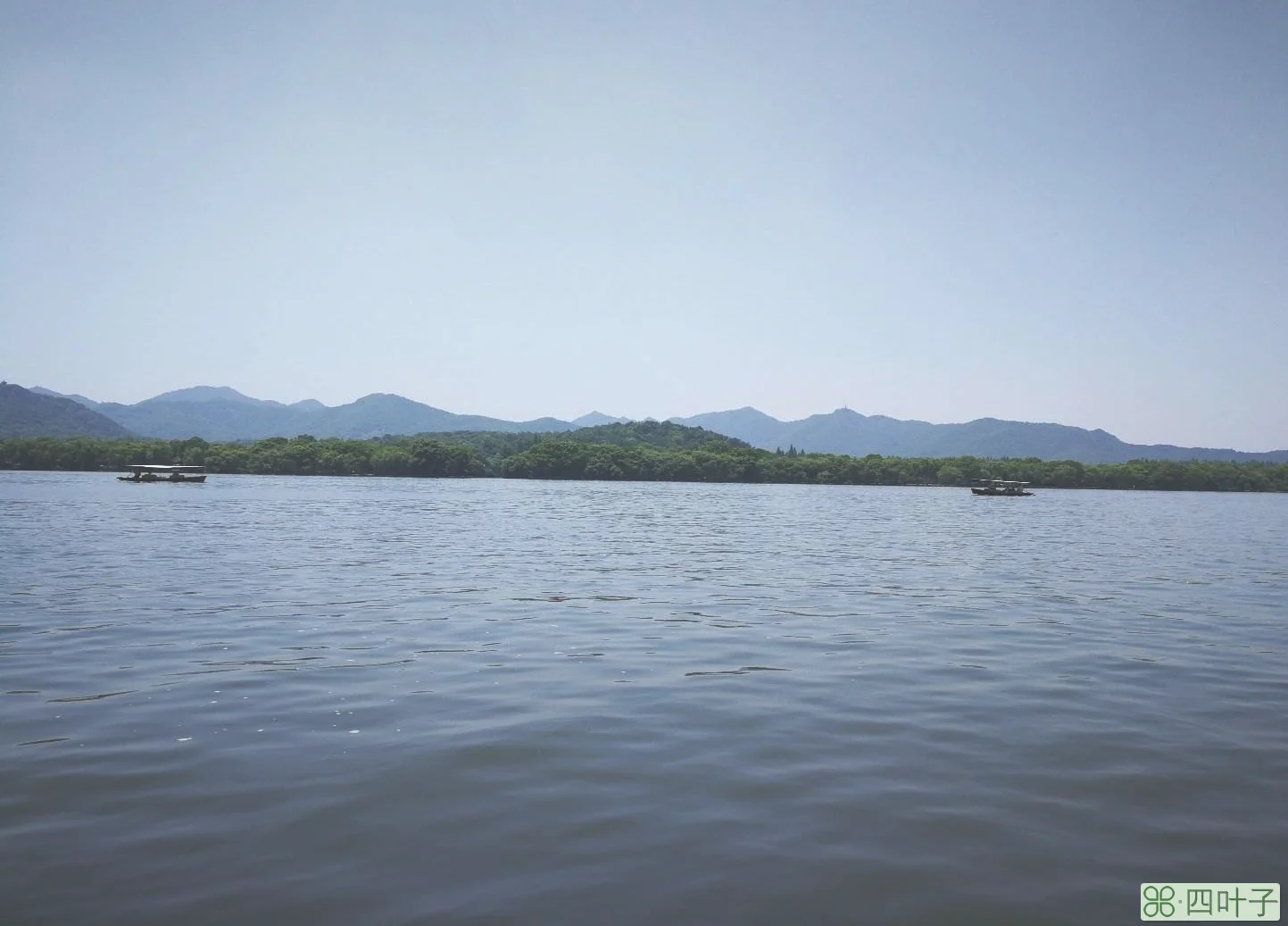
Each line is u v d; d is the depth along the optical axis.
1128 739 11.84
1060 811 9.33
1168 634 20.00
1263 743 11.73
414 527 53.22
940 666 16.30
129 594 23.88
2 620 19.80
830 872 7.87
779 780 10.13
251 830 8.55
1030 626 20.89
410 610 21.81
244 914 6.97
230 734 11.52
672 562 35.00
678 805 9.32
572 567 32.44
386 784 9.80
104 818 8.78
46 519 52.94
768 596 25.38
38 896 7.21
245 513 63.50
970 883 7.70
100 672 14.86
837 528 59.59
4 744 11.02
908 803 9.49
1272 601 25.62
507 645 17.66
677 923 6.93
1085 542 49.84
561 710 12.87
